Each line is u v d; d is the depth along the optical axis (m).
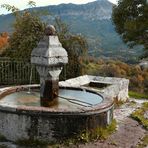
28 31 15.74
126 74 26.94
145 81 26.11
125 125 8.70
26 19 16.00
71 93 9.37
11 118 7.01
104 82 12.79
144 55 26.86
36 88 9.58
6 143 6.93
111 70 21.56
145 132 8.38
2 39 19.50
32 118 6.84
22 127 6.92
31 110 6.82
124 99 12.84
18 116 6.93
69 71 15.66
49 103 8.10
